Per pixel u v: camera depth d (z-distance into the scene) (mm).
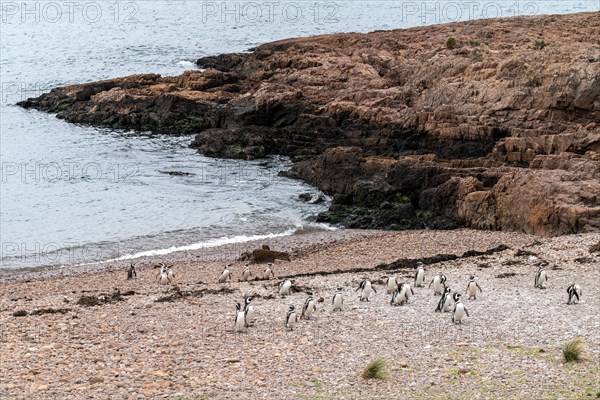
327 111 90375
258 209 73875
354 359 29828
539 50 90250
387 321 35062
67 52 146875
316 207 74500
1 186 80750
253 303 39344
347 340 32344
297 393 26234
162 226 69438
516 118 79375
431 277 44438
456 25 126312
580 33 108125
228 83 108562
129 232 67875
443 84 86625
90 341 32500
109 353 30688
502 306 37125
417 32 122688
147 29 169625
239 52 140250
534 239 59938
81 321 35844
